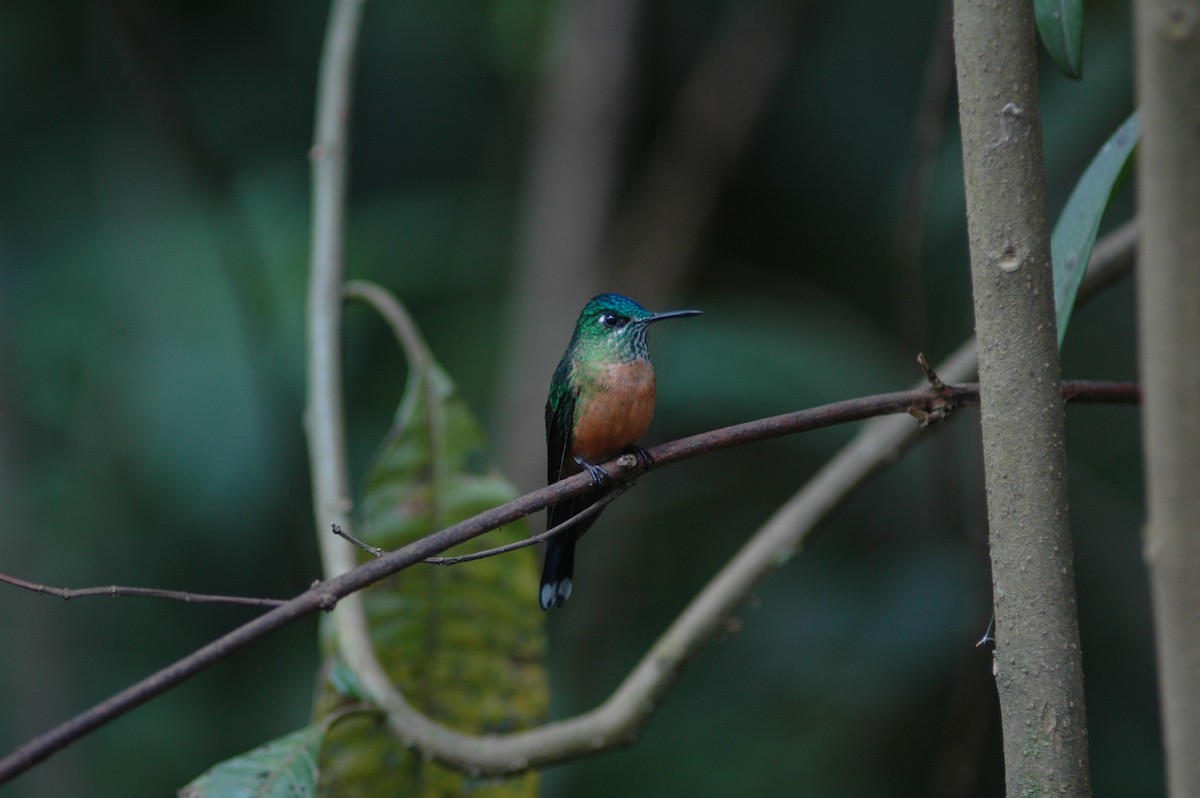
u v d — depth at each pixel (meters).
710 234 12.06
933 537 10.03
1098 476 10.45
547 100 11.35
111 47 12.10
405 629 5.36
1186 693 2.56
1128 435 10.53
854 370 10.58
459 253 12.16
